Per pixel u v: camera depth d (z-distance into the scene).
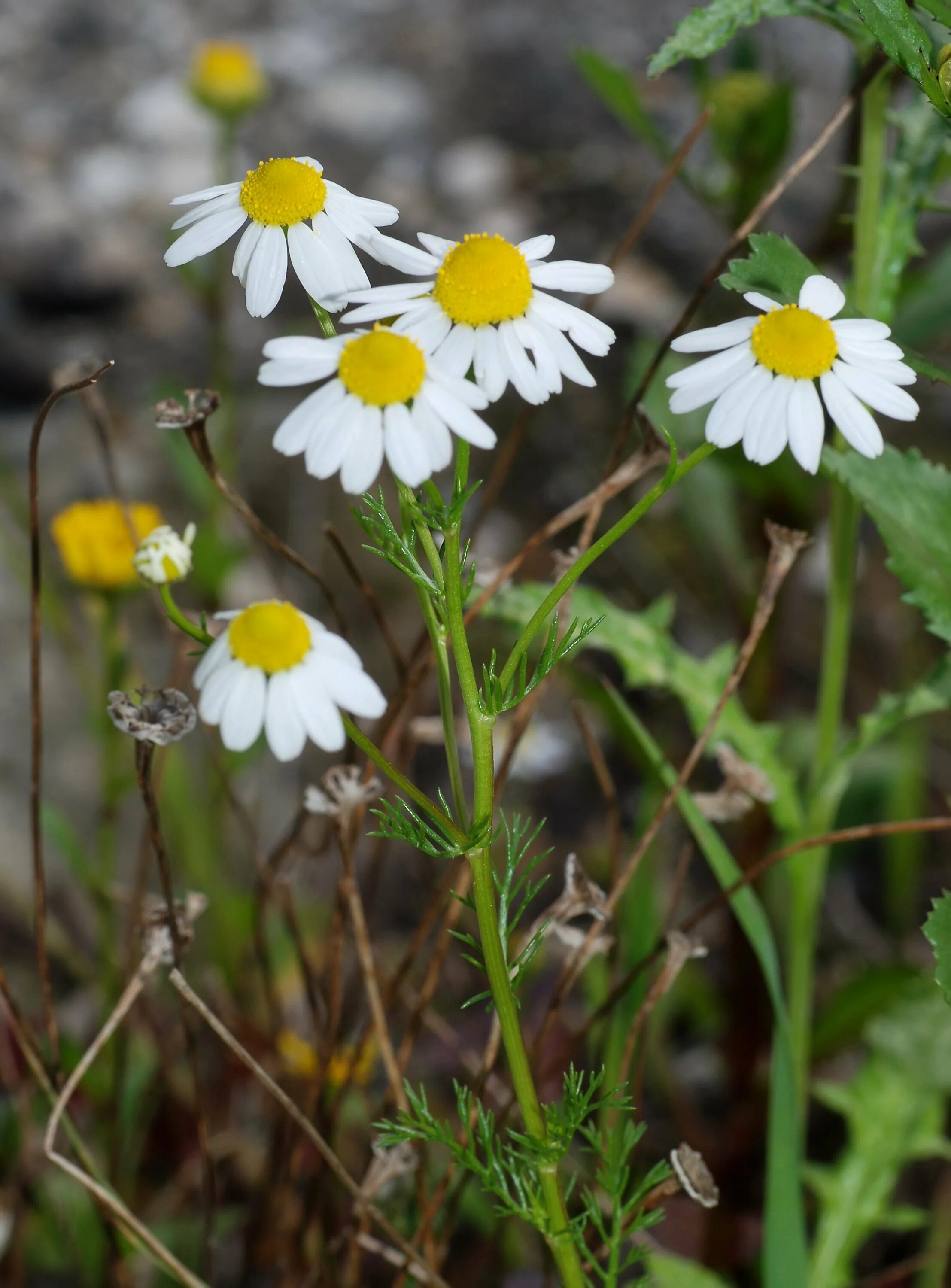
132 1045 0.57
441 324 0.40
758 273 0.42
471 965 0.64
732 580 0.62
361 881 0.72
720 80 0.55
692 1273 0.49
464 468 0.40
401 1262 0.46
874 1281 0.54
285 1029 0.56
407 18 1.56
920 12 0.45
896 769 0.69
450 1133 0.43
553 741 0.78
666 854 0.73
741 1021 0.59
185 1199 0.55
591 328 0.41
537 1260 0.53
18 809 0.76
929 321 0.54
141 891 0.51
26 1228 0.51
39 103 1.41
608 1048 0.51
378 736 0.48
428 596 0.41
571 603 0.49
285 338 0.40
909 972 0.54
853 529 0.49
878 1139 0.52
